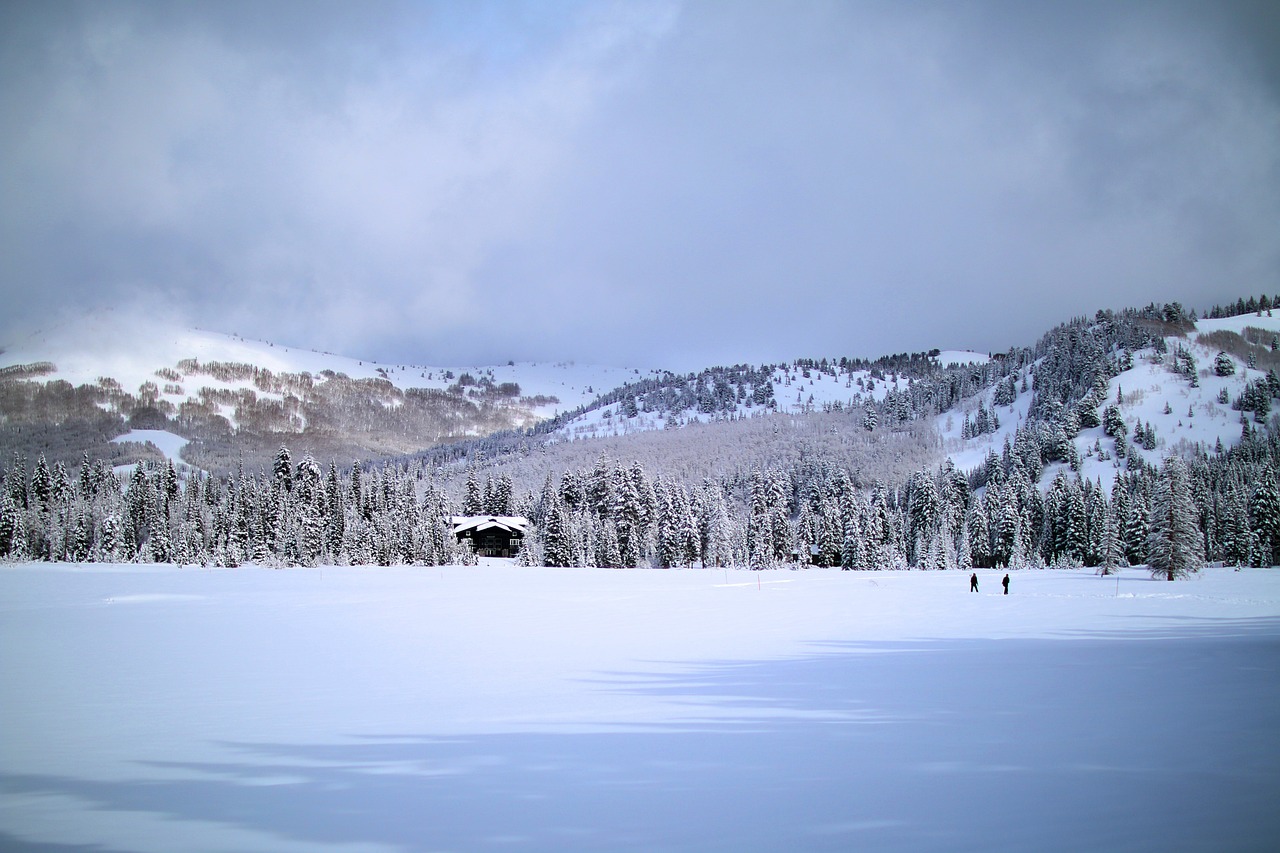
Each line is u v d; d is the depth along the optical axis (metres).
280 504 106.69
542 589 56.31
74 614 38.47
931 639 25.38
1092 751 10.30
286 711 14.81
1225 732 11.27
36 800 9.21
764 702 14.84
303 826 8.09
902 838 7.15
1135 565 88.00
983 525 107.62
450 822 8.12
